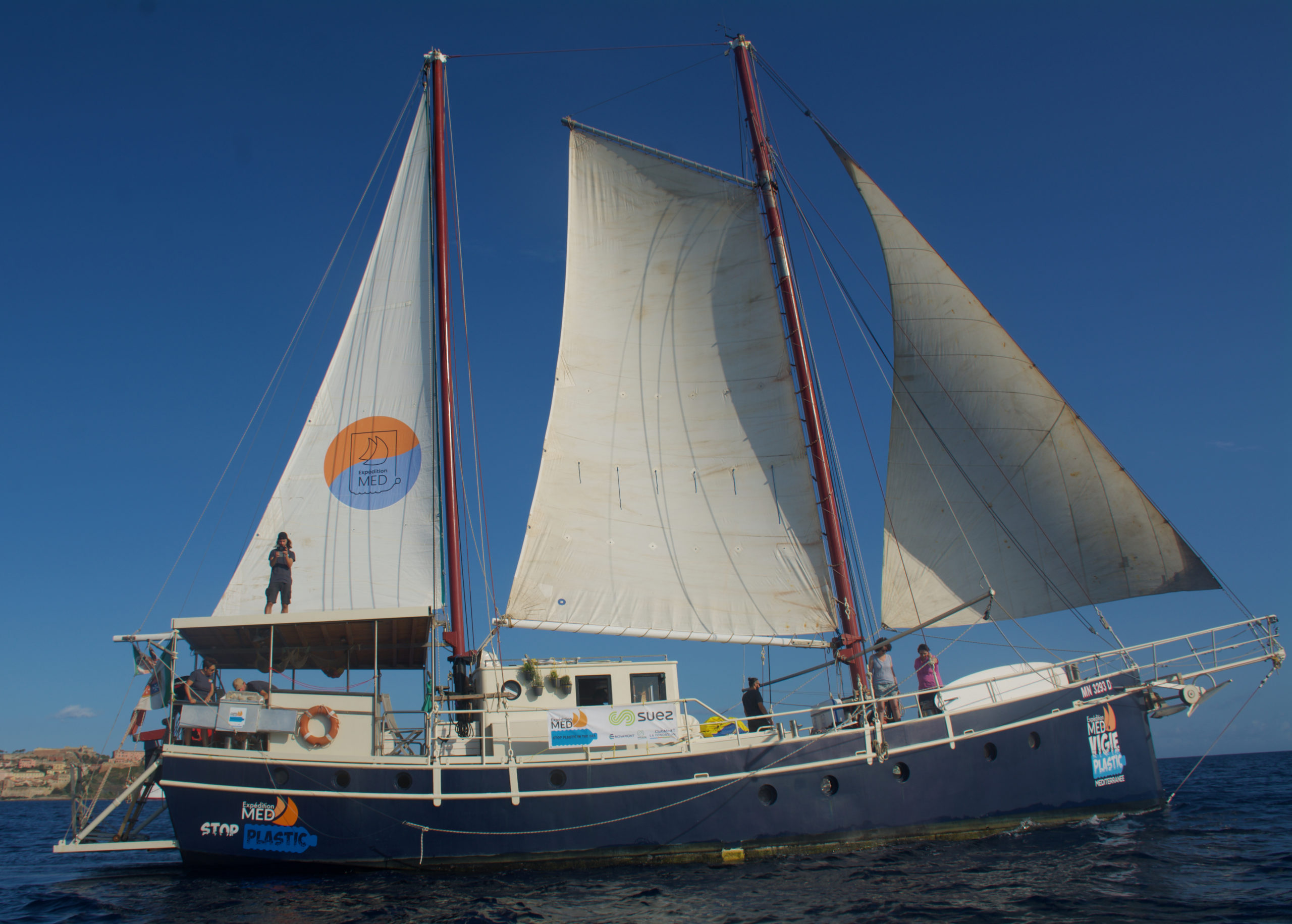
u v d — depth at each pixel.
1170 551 21.73
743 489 24.42
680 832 18.16
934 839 19.02
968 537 23.22
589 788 18.09
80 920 14.73
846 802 18.72
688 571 23.83
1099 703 21.03
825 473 23.92
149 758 18.44
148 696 18.05
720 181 26.41
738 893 15.80
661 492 24.47
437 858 17.55
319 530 24.05
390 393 25.20
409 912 14.90
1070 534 22.50
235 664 20.77
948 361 23.84
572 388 25.02
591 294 26.00
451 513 24.31
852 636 22.80
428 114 27.05
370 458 24.69
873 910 14.34
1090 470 22.39
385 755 17.98
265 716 17.59
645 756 18.44
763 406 24.91
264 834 17.42
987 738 19.83
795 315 24.86
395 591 23.67
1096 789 20.48
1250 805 26.97
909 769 19.12
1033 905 14.24
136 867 21.58
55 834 37.19
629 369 25.48
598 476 24.41
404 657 21.72
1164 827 20.14
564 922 14.14
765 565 23.77
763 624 23.34
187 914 14.93
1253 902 13.89
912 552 23.48
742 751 18.73
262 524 23.86
